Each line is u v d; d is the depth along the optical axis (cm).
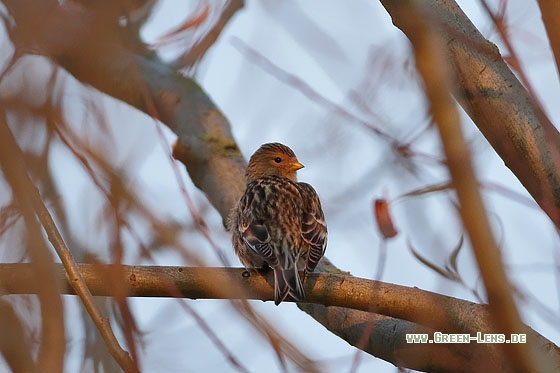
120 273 775
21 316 782
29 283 785
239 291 815
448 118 580
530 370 636
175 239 793
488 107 975
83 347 1010
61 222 891
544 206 823
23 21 800
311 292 1084
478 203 579
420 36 605
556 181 945
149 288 991
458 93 988
